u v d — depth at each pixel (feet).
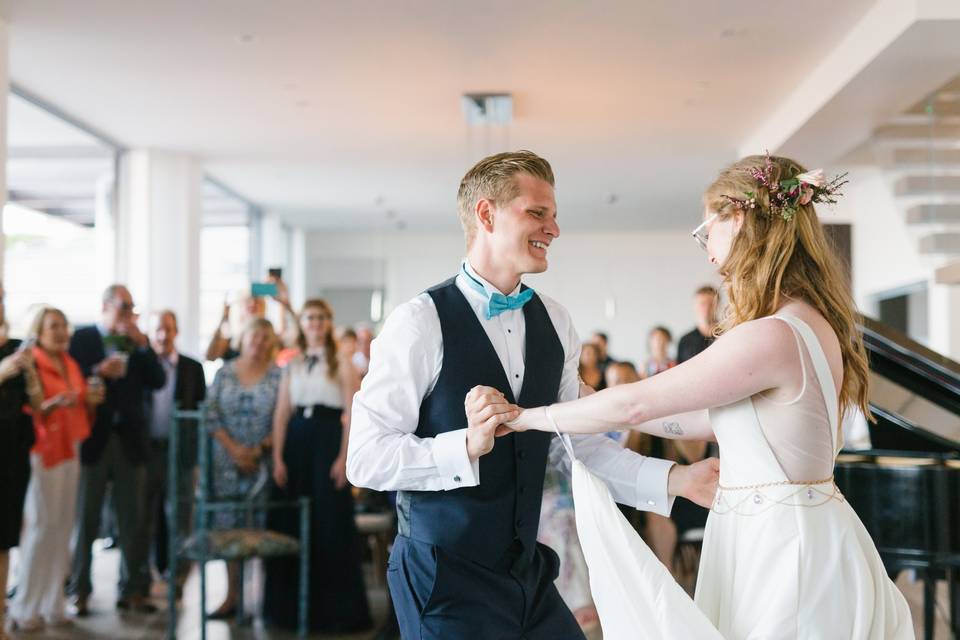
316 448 16.14
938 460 13.71
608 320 47.88
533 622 6.80
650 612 5.73
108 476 17.83
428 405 6.68
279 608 16.33
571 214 42.86
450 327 6.71
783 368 5.61
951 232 23.75
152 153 29.60
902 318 34.40
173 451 15.10
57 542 16.61
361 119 26.66
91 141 28.04
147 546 17.93
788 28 19.70
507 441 6.68
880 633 5.65
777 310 5.85
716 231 6.21
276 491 16.33
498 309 6.82
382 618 16.96
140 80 22.79
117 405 17.84
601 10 18.62
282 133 28.04
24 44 20.24
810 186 5.91
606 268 47.98
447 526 6.49
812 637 5.47
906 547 12.38
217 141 28.81
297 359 16.47
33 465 16.33
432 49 20.85
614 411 5.85
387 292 47.52
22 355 14.75
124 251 29.35
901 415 14.30
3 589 14.65
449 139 29.09
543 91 24.09
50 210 25.64
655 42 20.49
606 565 5.89
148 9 18.40
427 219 43.47
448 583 6.42
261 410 16.08
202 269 35.12
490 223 6.84
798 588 5.50
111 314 18.75
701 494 6.82
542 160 6.95
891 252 33.12
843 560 5.58
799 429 5.64
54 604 16.63
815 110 22.54
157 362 18.66
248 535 15.01
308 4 18.20
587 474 6.07
